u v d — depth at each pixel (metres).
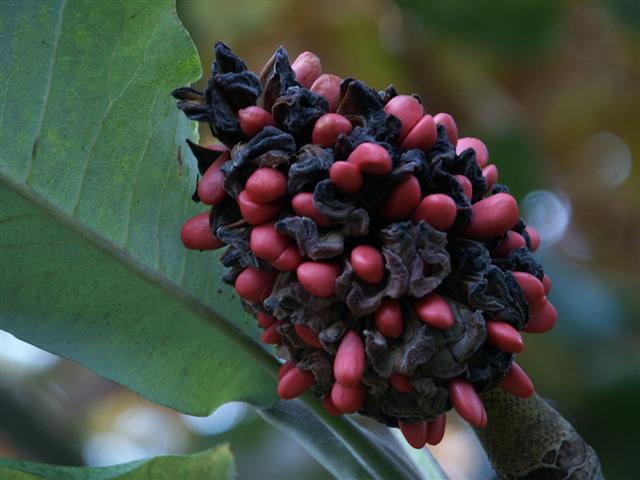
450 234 0.39
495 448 0.42
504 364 0.39
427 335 0.38
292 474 0.74
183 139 0.43
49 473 0.41
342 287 0.38
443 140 0.39
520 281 0.39
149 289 0.43
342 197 0.38
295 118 0.39
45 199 0.42
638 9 0.76
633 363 0.69
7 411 0.69
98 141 0.42
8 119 0.41
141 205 0.42
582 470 0.42
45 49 0.41
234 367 0.44
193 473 0.43
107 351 0.43
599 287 0.72
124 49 0.41
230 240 0.39
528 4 0.73
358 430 0.43
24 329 0.43
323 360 0.39
